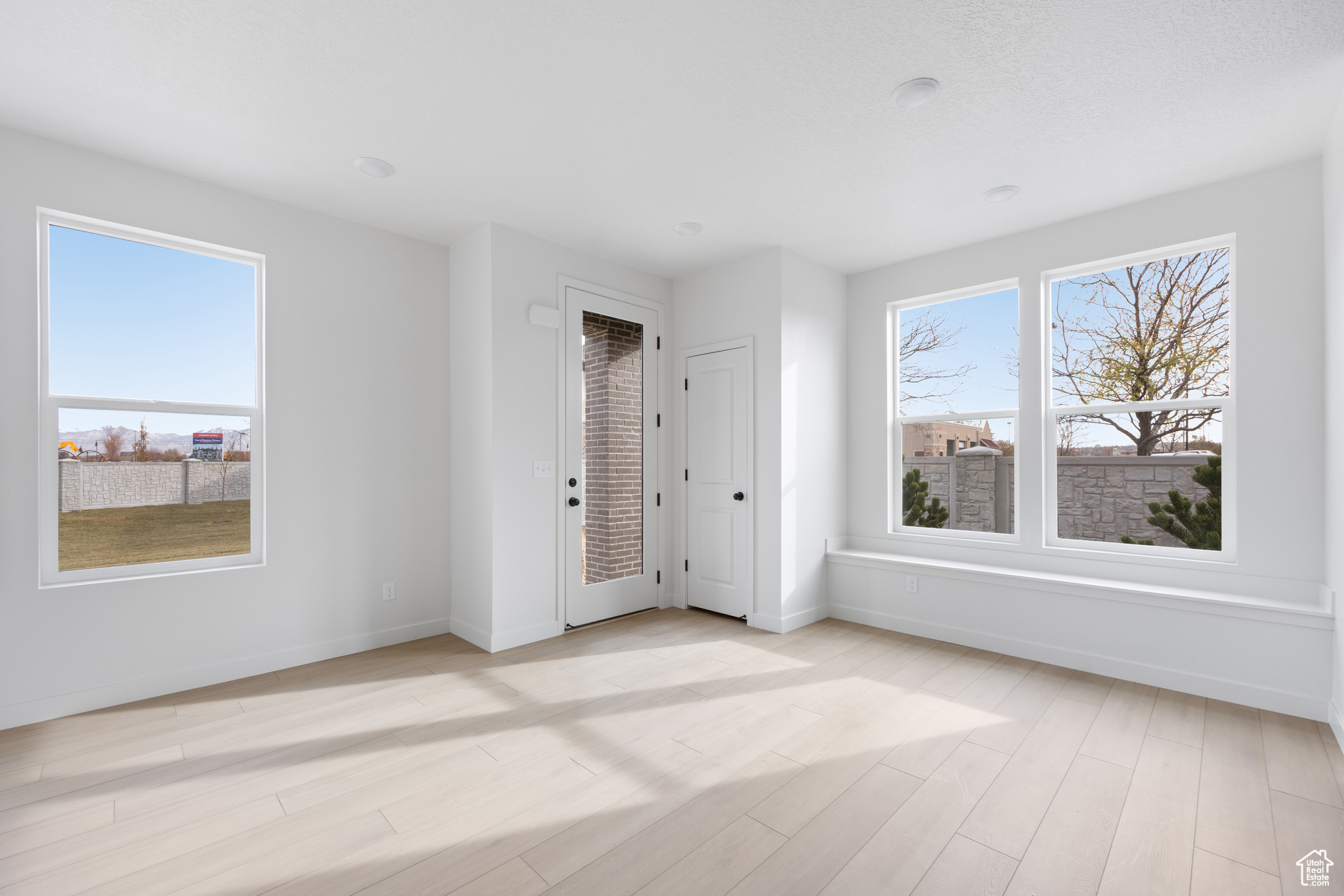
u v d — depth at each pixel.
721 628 4.00
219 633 3.01
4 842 1.75
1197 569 3.04
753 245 3.94
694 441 4.50
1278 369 2.83
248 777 2.12
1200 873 1.63
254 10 1.84
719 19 1.91
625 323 4.34
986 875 1.63
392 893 1.56
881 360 4.35
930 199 3.26
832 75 2.21
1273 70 2.14
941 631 3.73
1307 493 2.75
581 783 2.09
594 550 4.11
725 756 2.28
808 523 4.14
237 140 2.63
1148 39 1.99
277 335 3.22
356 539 3.50
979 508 3.96
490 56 2.09
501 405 3.59
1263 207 2.88
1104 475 3.45
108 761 2.23
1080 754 2.29
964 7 1.86
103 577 2.76
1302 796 2.00
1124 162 2.83
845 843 1.77
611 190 3.15
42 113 2.40
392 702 2.78
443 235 3.76
